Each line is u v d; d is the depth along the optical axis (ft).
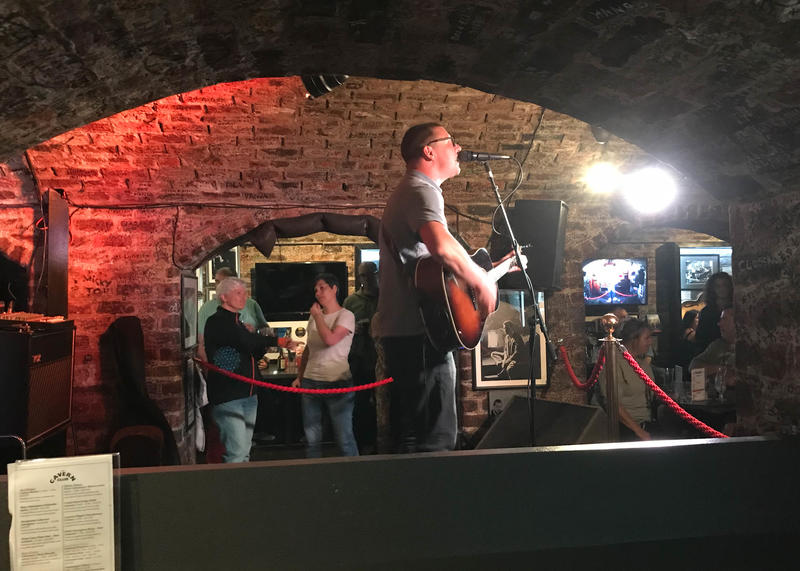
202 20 6.26
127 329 16.74
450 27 6.66
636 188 18.99
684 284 30.58
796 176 7.23
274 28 6.61
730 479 5.97
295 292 24.52
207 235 17.94
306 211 18.30
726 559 5.63
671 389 16.63
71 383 13.65
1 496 4.90
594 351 24.30
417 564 5.37
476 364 19.29
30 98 6.63
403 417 8.21
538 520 5.60
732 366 15.84
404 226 7.82
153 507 5.11
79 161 16.71
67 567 4.89
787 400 7.64
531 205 18.13
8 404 11.27
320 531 5.31
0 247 17.08
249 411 16.05
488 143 17.42
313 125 16.57
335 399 17.39
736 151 7.57
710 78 6.71
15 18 5.42
